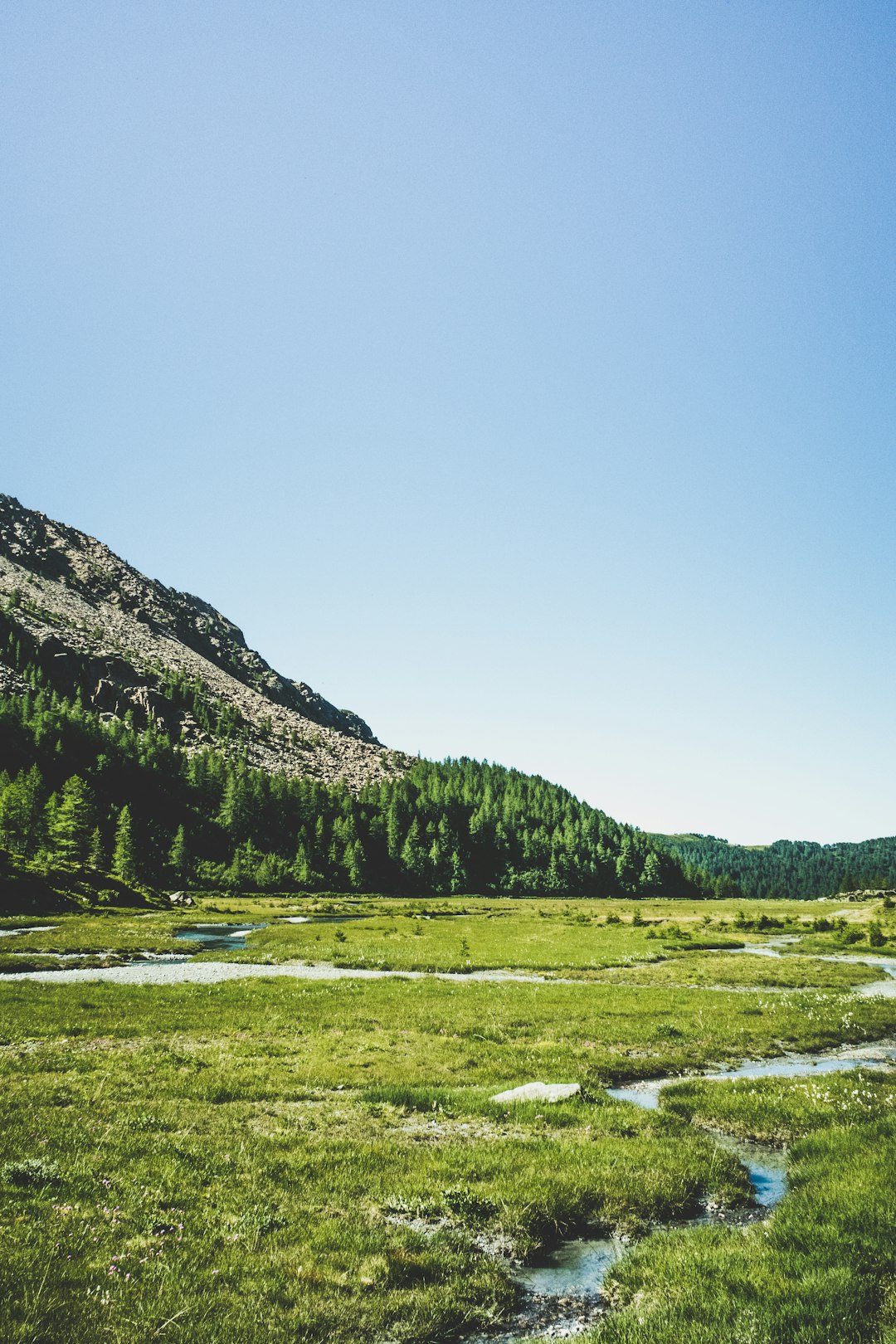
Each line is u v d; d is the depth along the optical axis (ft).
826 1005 116.88
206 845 512.22
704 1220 42.80
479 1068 76.69
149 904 320.50
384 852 597.11
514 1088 66.64
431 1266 35.22
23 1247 31.12
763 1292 31.86
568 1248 39.70
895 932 267.39
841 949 224.12
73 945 182.70
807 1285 31.91
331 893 499.51
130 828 409.28
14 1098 55.72
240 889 463.01
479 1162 47.96
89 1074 65.62
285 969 160.04
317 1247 35.96
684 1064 81.56
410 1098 63.57
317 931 247.70
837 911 371.97
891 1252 34.65
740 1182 47.80
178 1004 106.01
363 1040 87.35
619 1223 42.06
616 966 171.01
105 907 288.51
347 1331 29.60
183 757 624.59
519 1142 52.75
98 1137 47.78
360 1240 36.63
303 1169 45.80
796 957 195.31
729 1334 28.84
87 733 563.48
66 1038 82.43
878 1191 41.37
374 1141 52.65
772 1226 39.22
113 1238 33.73
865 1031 98.84
